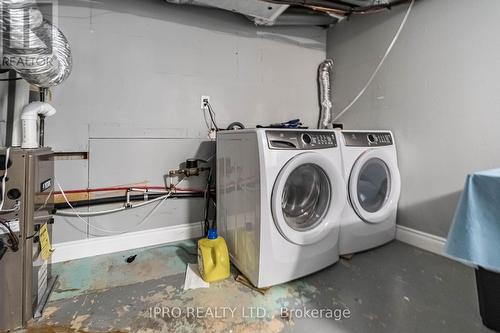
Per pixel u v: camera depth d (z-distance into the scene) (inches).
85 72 67.9
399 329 43.1
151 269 63.4
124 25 71.6
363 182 74.7
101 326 43.8
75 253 68.7
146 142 75.7
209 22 82.7
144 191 75.8
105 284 56.6
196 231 83.8
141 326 43.8
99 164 70.5
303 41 100.0
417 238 75.1
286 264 55.5
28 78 51.6
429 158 71.9
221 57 85.0
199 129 82.7
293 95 98.9
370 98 88.0
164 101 77.5
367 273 61.2
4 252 41.3
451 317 45.8
